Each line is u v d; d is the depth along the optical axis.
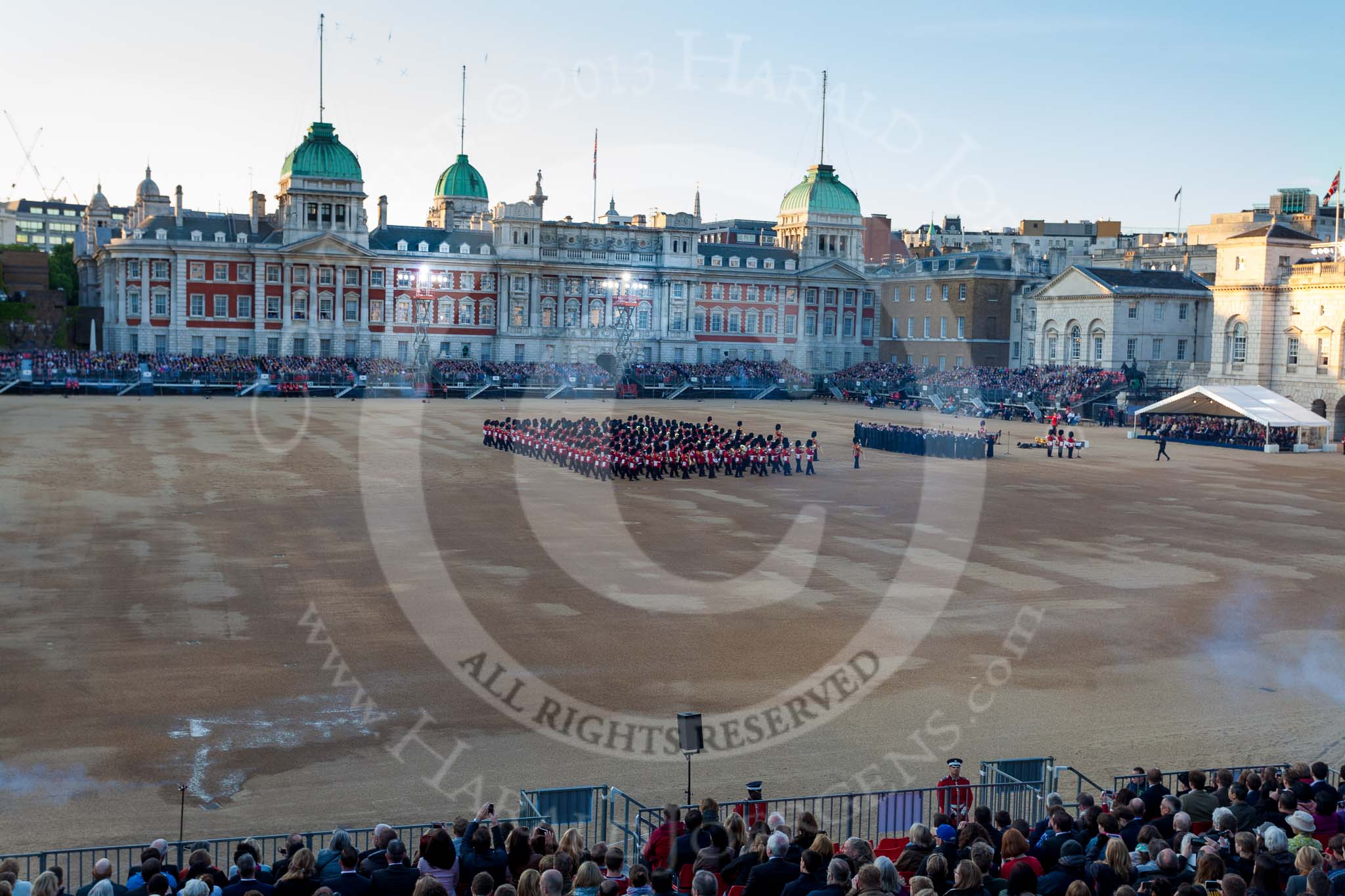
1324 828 19.08
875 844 22.53
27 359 129.50
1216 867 15.78
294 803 24.05
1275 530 57.09
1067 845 16.45
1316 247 117.88
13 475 66.19
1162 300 137.12
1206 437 102.75
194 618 37.31
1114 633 37.78
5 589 40.22
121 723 28.17
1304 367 113.88
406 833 22.62
